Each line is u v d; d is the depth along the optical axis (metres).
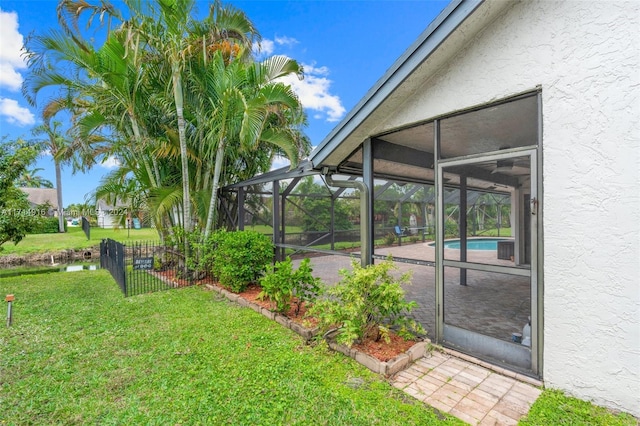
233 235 7.02
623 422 2.51
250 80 7.38
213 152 8.04
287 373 3.35
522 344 3.38
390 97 4.14
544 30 3.00
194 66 7.55
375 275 3.84
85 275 9.10
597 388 2.74
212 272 7.64
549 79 2.97
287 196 8.30
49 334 4.48
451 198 4.18
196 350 3.93
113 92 7.19
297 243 8.44
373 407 2.77
